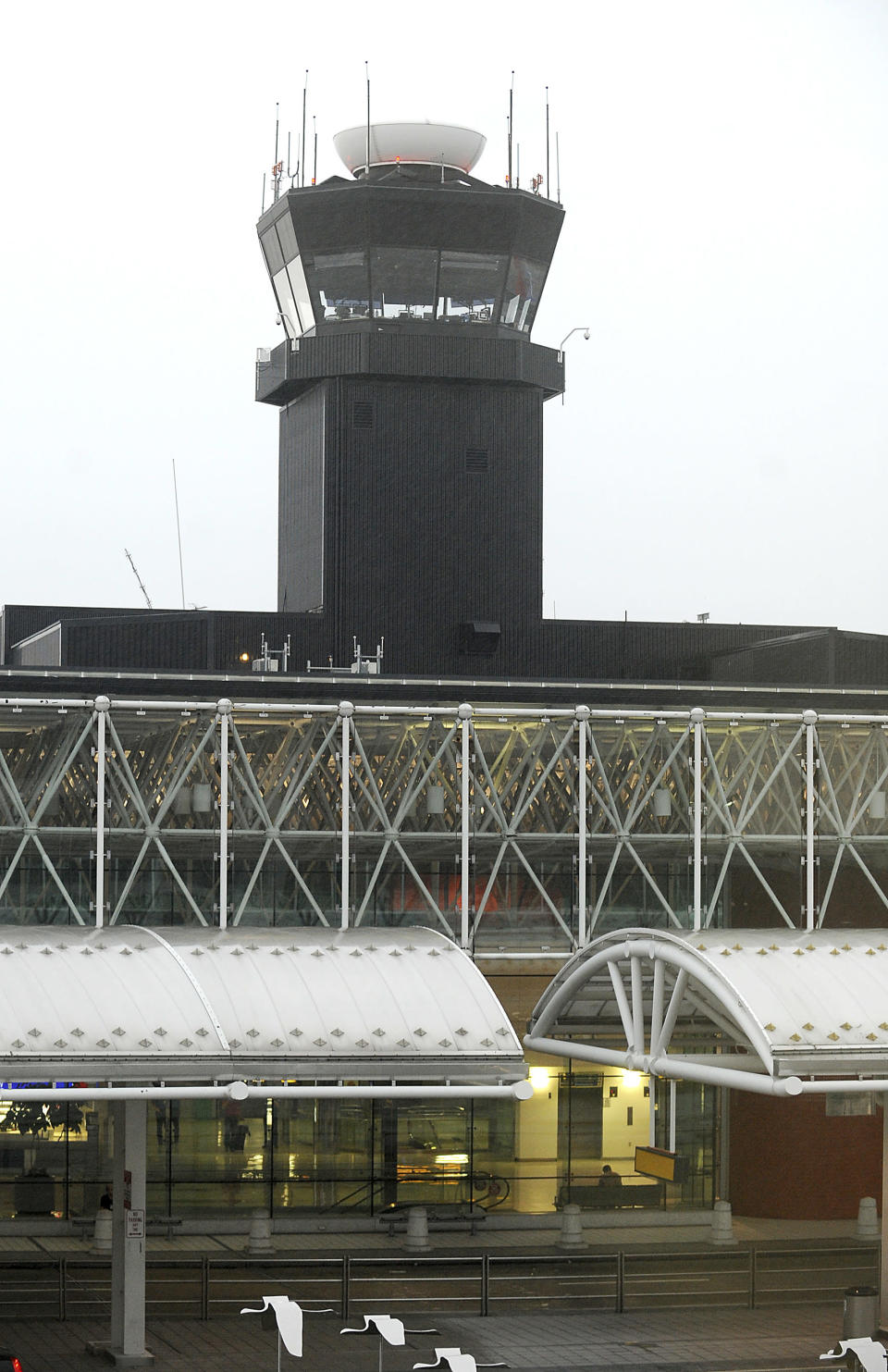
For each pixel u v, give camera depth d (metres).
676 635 75.19
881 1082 32.66
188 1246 47.22
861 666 71.88
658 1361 34.62
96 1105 48.72
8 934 33.41
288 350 73.00
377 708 45.16
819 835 46.84
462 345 72.25
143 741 44.91
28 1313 38.53
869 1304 35.88
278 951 34.12
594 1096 51.34
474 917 48.31
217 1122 49.47
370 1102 50.25
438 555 72.50
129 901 46.62
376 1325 29.89
